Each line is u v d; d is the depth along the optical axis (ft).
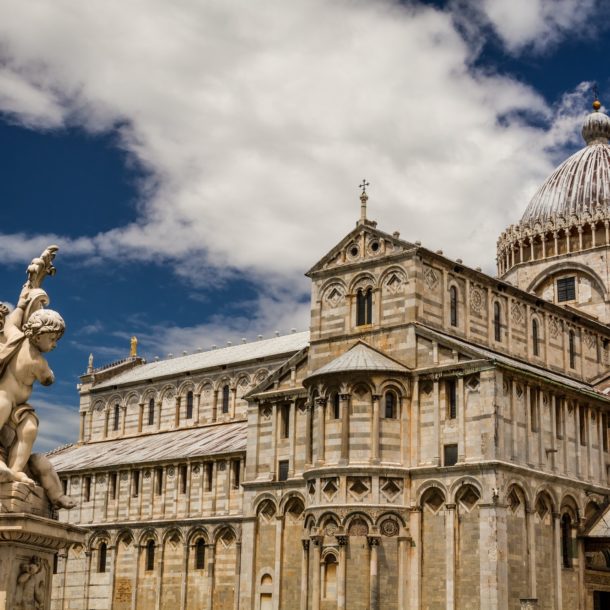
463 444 223.92
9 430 71.36
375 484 227.81
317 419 237.86
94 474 361.71
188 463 333.62
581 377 290.97
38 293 74.90
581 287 324.19
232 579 305.53
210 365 409.90
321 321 257.34
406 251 242.78
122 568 340.18
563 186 342.03
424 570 224.94
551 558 232.73
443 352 231.71
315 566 227.81
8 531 66.80
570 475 244.63
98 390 453.17
